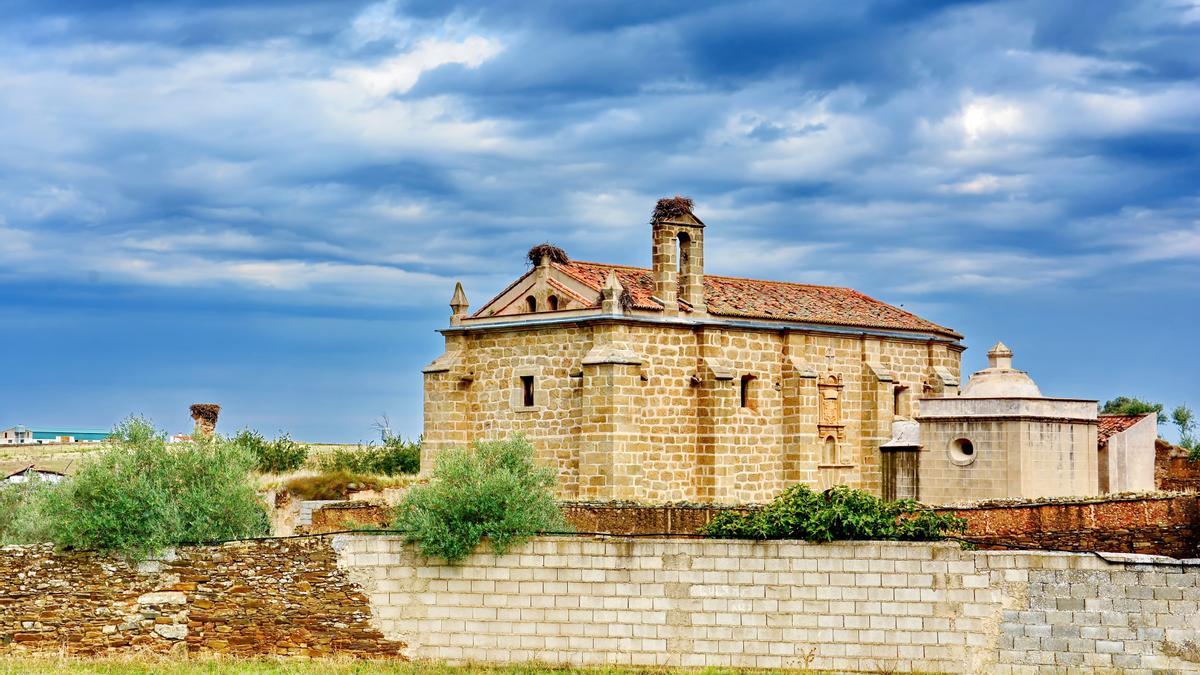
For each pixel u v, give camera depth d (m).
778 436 66.62
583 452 60.28
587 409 60.19
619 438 59.56
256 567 41.12
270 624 40.94
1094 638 36.47
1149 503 47.88
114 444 44.03
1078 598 36.66
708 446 63.12
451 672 38.41
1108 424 63.56
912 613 37.75
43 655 40.00
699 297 64.25
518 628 40.12
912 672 37.56
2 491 51.81
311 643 40.84
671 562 39.34
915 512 40.25
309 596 40.97
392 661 40.09
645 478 61.03
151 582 41.03
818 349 68.56
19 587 40.56
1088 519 47.50
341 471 72.44
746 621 38.75
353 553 41.06
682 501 58.22
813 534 38.56
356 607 40.91
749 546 38.91
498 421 64.06
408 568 40.88
